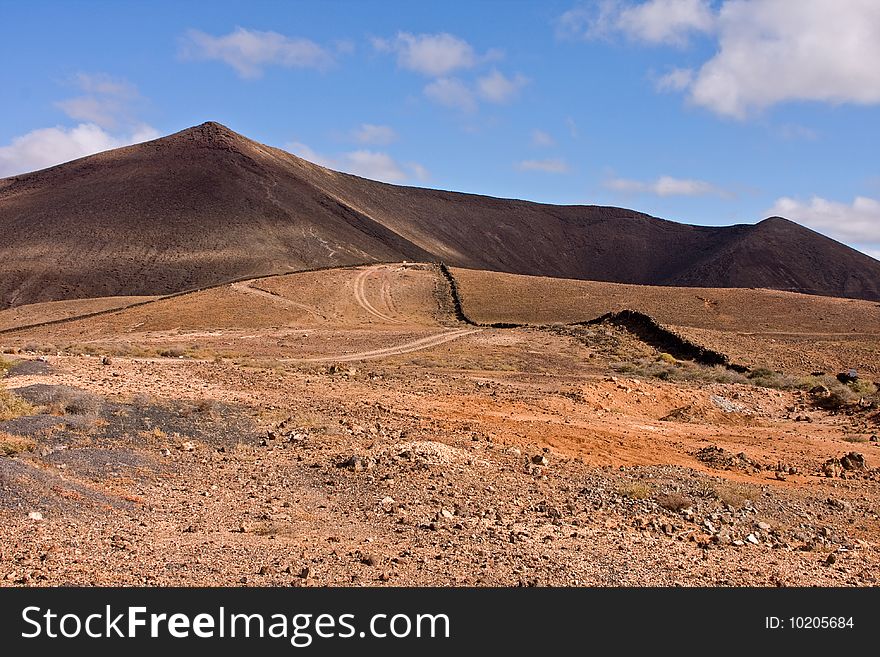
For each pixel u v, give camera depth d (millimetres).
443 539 12148
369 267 130375
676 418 32562
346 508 13805
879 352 65688
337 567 10422
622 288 117250
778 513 17016
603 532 13594
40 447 15383
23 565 9555
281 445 18734
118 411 20031
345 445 18750
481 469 17719
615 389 35031
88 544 10641
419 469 16828
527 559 11422
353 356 58062
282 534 11930
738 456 22781
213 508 13273
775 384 46844
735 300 105750
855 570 12789
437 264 137500
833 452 25703
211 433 19234
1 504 11656
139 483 14406
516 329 81688
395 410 25312
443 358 56812
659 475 19344
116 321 93188
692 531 14609
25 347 49812
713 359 60375
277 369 37906
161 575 9688
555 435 23594
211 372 31781
